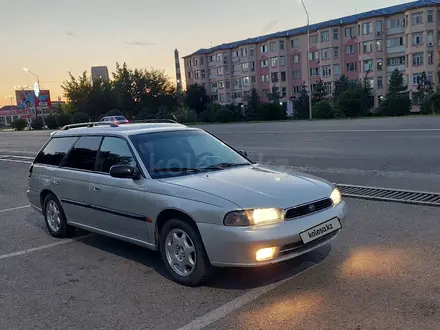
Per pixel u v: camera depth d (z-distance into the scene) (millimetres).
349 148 13219
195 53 93750
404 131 16922
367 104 54156
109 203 4633
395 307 3268
